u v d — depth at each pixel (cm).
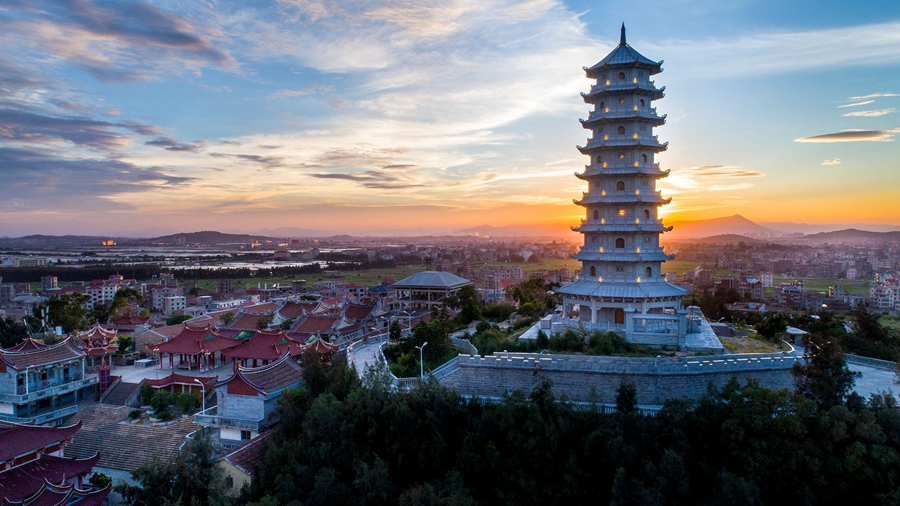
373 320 13588
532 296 13600
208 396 8175
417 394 5744
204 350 10425
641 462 5025
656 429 5238
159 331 12425
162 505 4809
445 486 4953
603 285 8294
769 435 4962
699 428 5200
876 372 6938
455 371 6391
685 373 5809
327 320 12088
